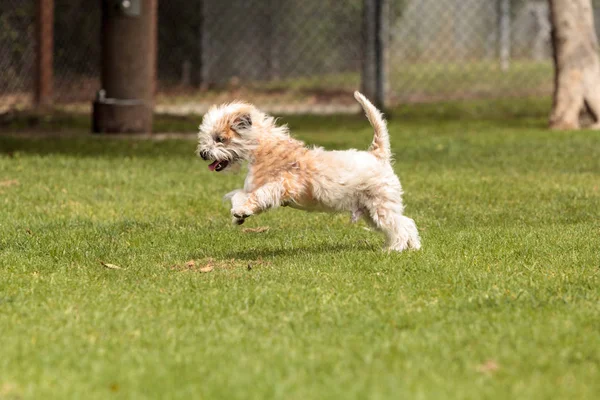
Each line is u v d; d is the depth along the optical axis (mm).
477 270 8883
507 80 35719
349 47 34312
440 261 9219
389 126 24812
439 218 12211
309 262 9398
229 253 10031
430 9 39219
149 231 11234
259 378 5828
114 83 22109
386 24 26750
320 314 7344
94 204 13289
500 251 9758
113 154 18688
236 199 9141
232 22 32438
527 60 42031
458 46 39875
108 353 6398
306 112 28234
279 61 33719
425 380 5773
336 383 5707
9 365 6145
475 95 32719
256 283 8453
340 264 9227
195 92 31609
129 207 13047
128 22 21922
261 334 6852
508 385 5711
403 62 38219
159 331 6926
